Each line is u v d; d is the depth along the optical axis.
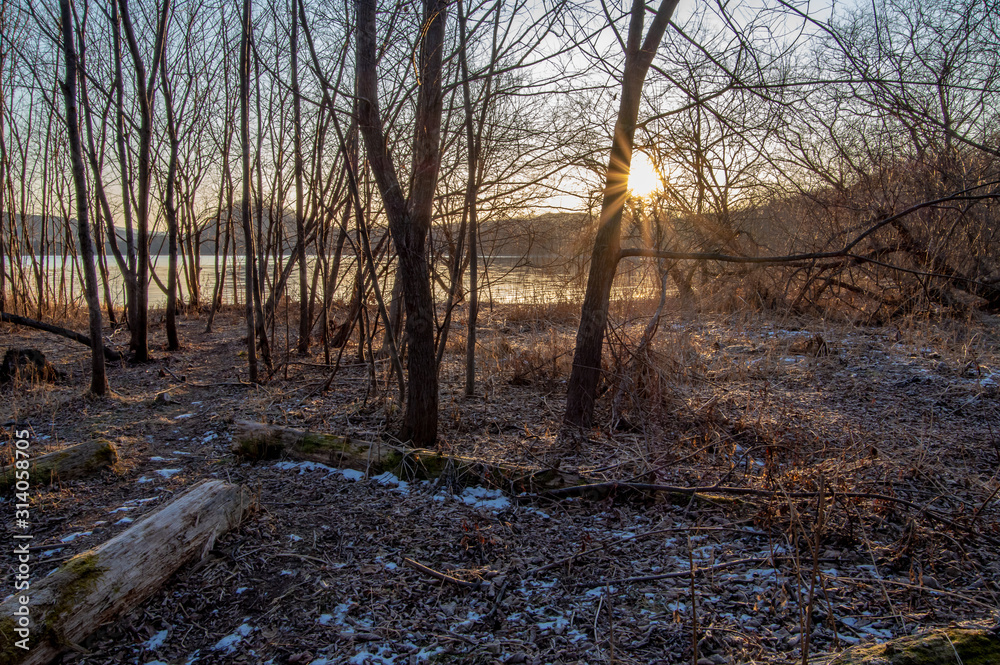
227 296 20.42
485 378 7.05
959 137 4.78
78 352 9.58
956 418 5.32
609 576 3.12
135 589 2.88
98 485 4.41
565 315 10.43
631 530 3.60
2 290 12.93
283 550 3.42
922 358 7.07
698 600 2.88
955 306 8.94
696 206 6.58
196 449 5.18
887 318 9.02
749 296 10.28
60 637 2.54
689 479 4.18
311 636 2.73
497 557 3.33
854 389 6.19
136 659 2.61
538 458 4.59
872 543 3.29
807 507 3.58
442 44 4.37
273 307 9.17
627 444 4.87
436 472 4.27
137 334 8.87
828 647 2.51
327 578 3.16
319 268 9.66
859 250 8.38
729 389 6.29
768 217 9.48
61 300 14.05
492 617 2.83
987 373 6.37
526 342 8.89
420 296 4.66
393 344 5.49
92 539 3.60
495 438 5.11
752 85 4.40
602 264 5.06
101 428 5.73
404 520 3.76
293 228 10.57
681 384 6.36
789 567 3.10
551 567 3.20
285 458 4.75
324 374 7.85
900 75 4.88
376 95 4.45
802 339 8.26
